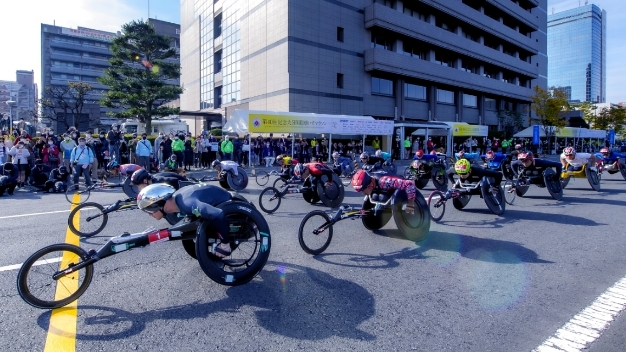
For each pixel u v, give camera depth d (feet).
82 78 297.53
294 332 10.45
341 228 22.22
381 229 22.02
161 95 91.86
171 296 12.71
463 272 15.14
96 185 27.50
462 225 23.36
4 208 28.91
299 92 92.22
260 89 101.09
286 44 90.79
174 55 99.19
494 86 140.56
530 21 158.40
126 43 93.35
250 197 33.30
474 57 129.70
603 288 13.53
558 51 411.13
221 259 13.35
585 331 10.53
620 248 18.45
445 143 112.47
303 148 73.10
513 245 18.92
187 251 16.06
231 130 59.36
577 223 23.82
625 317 11.37
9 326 10.69
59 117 165.48
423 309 11.88
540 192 37.35
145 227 22.21
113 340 10.00
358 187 19.63
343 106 100.27
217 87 126.11
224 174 36.88
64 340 9.95
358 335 10.30
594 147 153.89
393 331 10.53
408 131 107.96
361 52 103.55
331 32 97.45
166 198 13.14
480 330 10.59
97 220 21.17
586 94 391.45
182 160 57.36
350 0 100.94
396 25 104.88
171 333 10.37
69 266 11.85
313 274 14.82
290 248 18.28
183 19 150.20
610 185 43.24
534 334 10.38
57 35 289.94
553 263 16.22
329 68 97.35
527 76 161.48
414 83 118.83
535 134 112.06
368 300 12.51
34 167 39.65
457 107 132.05
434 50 120.37
